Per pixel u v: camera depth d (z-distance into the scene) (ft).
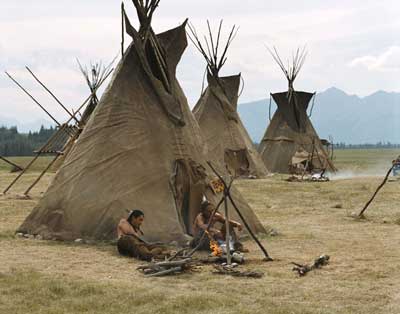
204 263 39.60
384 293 32.14
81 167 51.16
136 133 52.39
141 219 44.34
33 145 506.48
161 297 30.40
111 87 54.24
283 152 146.92
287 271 37.68
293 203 80.18
